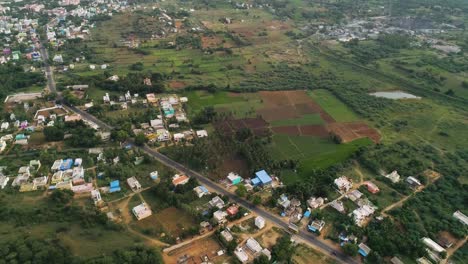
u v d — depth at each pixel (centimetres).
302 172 17162
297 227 13638
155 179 16062
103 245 11975
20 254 10938
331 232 13650
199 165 16875
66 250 11350
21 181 15150
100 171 16412
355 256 12600
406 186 16112
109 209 14138
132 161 17212
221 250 12544
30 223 12662
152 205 14425
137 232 13062
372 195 15588
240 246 12781
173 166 17175
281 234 13462
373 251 12644
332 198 15325
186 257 12169
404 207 14812
